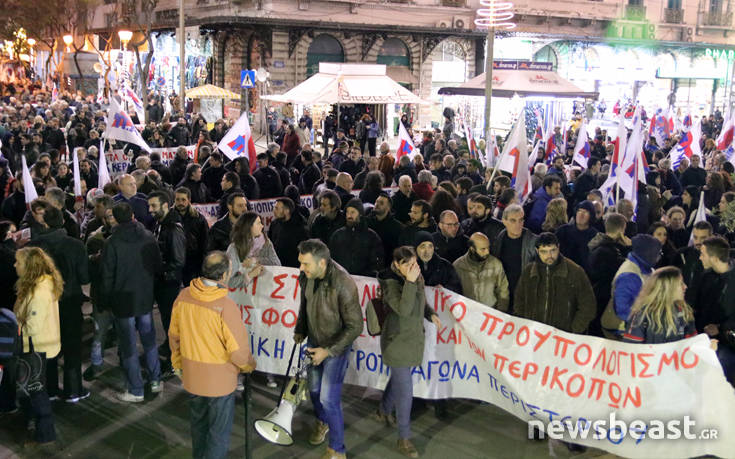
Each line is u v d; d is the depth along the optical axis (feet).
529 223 30.35
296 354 22.91
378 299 19.42
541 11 130.72
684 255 23.79
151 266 22.02
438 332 21.18
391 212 29.17
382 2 118.52
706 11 148.97
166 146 63.93
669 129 75.97
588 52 137.90
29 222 28.37
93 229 27.55
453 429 21.35
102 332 24.30
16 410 22.17
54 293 19.66
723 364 19.65
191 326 17.19
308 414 22.16
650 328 18.37
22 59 177.58
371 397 23.38
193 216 25.44
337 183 31.94
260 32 111.55
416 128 113.09
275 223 27.30
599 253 22.44
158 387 23.18
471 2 125.08
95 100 128.67
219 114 118.73
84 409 22.15
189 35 134.21
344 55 116.98
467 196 32.50
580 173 41.96
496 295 21.70
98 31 164.14
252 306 23.21
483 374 20.90
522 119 33.04
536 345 19.71
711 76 149.69
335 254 24.36
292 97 74.43
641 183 33.27
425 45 121.08
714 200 35.40
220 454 17.63
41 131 61.52
